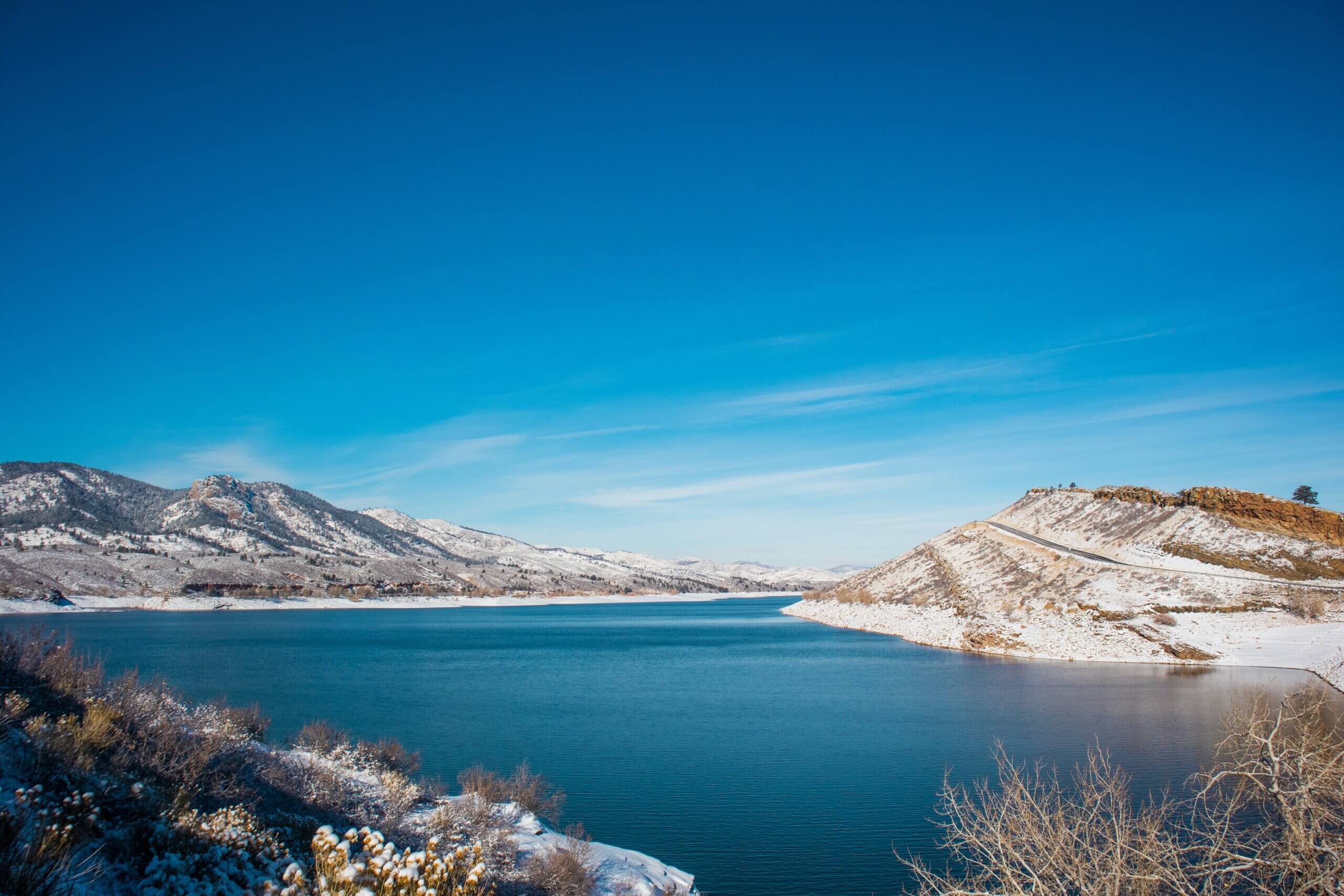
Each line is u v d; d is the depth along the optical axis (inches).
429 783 964.6
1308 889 415.5
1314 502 4667.8
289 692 2057.1
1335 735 631.2
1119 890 431.2
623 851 841.5
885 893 768.9
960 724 1552.7
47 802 435.5
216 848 470.0
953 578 4488.2
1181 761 1182.3
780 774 1197.7
